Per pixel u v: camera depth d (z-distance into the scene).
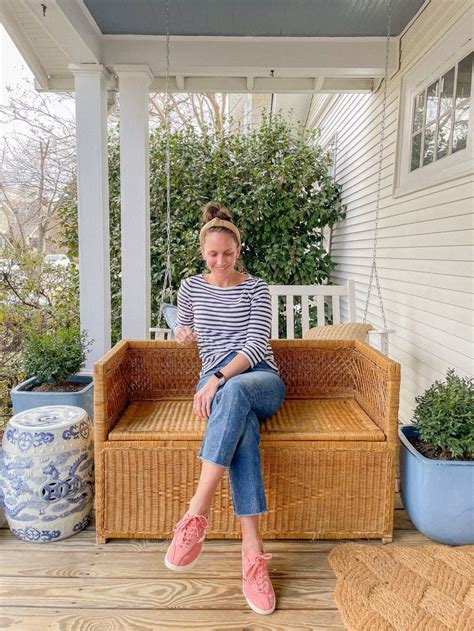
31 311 3.96
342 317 5.37
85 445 1.86
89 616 1.43
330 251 6.05
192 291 1.93
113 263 5.52
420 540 1.82
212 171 5.36
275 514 1.80
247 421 1.61
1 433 2.87
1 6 3.08
